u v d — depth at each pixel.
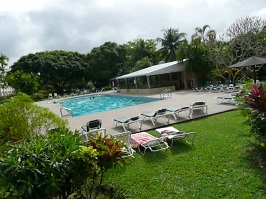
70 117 15.10
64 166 3.25
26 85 36.91
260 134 5.94
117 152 3.71
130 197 4.75
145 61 43.97
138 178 5.51
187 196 4.54
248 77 23.27
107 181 5.46
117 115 14.05
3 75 39.06
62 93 47.38
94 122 9.55
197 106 11.48
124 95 29.20
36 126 7.31
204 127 9.23
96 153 3.51
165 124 10.38
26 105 7.37
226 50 24.94
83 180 3.58
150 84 28.44
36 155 3.25
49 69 46.00
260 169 5.22
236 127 8.62
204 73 26.38
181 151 6.92
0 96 38.59
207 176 5.24
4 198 3.22
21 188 3.00
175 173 5.57
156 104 16.92
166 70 27.25
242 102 6.61
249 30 24.62
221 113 11.56
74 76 49.38
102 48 49.19
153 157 6.71
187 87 29.75
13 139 6.15
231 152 6.36
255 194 4.32
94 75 48.88
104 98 31.41
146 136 7.85
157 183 5.19
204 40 27.95
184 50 26.67
